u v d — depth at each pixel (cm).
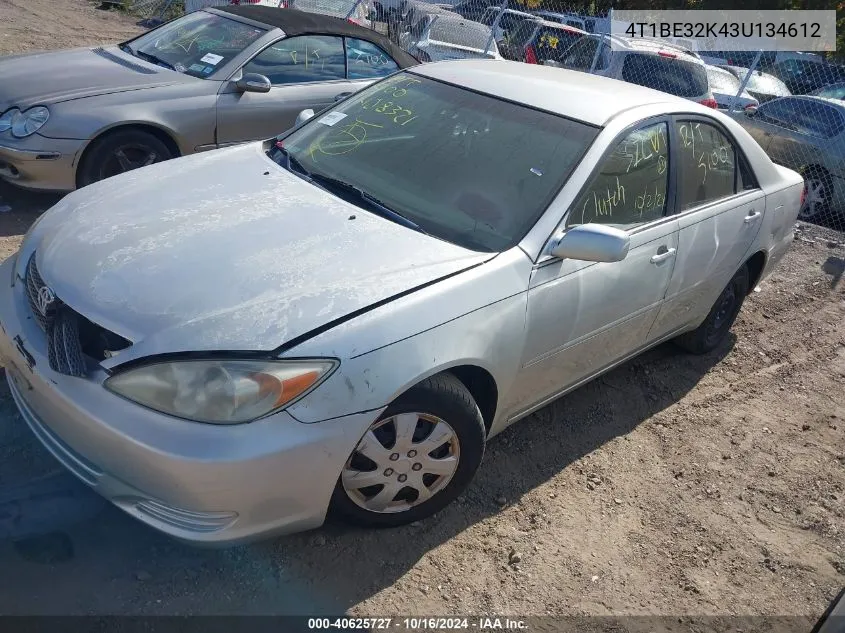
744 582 334
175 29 688
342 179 365
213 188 349
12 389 312
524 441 397
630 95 414
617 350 402
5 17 1235
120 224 314
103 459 259
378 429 288
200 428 249
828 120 956
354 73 693
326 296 279
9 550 280
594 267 352
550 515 350
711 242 430
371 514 303
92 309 271
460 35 1195
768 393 495
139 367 255
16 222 552
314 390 260
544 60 1180
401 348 278
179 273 283
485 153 366
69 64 610
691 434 434
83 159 555
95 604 266
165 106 582
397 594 292
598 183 360
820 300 663
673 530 356
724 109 1149
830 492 405
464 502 346
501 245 329
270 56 641
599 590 314
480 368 311
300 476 262
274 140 422
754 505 384
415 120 394
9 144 536
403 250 312
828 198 948
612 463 395
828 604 329
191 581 282
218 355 254
